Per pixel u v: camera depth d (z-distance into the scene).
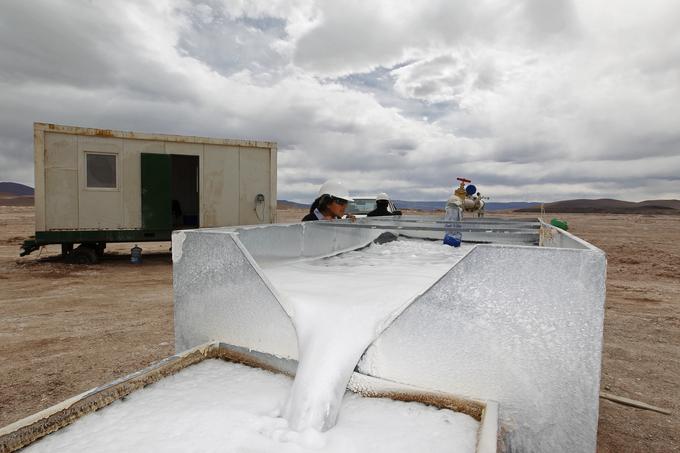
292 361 1.65
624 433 2.90
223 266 1.88
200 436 1.22
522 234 3.54
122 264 10.31
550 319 1.38
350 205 11.43
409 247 4.12
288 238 3.01
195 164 15.07
